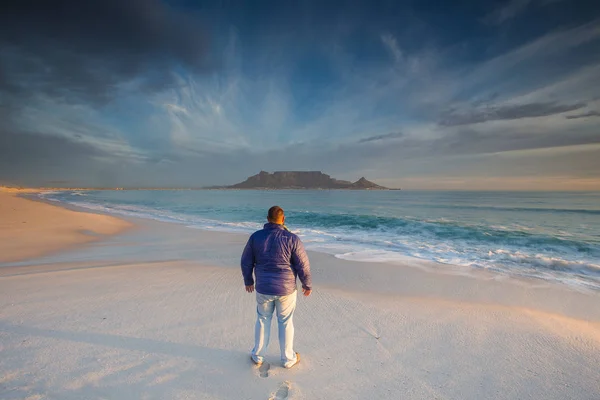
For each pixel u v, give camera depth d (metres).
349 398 2.54
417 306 4.68
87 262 7.74
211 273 6.49
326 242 10.80
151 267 7.05
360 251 9.24
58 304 4.50
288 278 2.79
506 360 3.15
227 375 2.82
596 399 2.56
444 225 14.54
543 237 10.93
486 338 3.62
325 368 2.97
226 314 4.19
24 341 3.34
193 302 4.65
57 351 3.14
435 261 7.95
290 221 17.42
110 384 2.64
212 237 12.03
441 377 2.85
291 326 2.95
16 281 5.75
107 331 3.62
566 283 6.02
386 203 40.00
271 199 58.47
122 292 5.11
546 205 30.80
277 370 2.91
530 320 4.15
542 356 3.23
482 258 8.27
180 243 10.74
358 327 3.90
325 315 4.29
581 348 3.40
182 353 3.17
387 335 3.68
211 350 3.24
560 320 4.17
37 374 2.73
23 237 11.48
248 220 18.86
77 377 2.71
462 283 6.02
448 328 3.88
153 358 3.07
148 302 4.64
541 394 2.62
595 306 4.82
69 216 18.83
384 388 2.67
